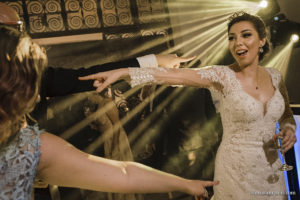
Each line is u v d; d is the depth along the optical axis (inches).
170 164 169.2
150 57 73.7
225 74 77.7
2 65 32.0
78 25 176.4
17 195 33.7
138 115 168.7
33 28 170.9
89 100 157.3
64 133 155.0
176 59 76.2
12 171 33.7
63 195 148.3
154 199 154.7
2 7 56.3
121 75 65.2
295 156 86.7
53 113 154.1
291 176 87.3
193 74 74.0
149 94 169.8
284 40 156.9
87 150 155.5
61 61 172.9
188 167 168.2
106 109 157.0
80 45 175.6
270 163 78.3
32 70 34.0
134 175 37.0
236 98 76.1
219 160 82.1
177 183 37.9
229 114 78.8
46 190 119.1
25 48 34.0
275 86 81.7
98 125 156.9
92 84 69.9
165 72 69.8
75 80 69.2
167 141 171.3
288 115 86.7
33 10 171.3
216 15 196.9
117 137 157.2
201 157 168.7
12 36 34.0
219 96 81.2
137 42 184.4
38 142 35.5
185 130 172.4
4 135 34.1
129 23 184.5
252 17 76.3
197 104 175.5
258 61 83.7
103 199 150.2
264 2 155.0
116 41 180.5
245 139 77.6
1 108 32.3
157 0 190.1
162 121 171.3
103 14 180.5
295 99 171.2
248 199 77.2
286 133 80.4
